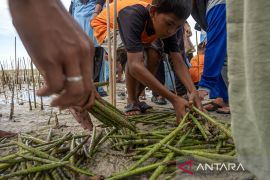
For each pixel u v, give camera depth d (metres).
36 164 1.27
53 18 0.45
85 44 0.48
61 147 1.46
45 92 0.47
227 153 1.32
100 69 3.51
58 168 1.21
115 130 1.49
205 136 1.43
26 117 2.46
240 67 0.81
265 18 0.72
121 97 3.56
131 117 1.92
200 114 1.57
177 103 1.73
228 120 2.15
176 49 2.14
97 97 1.30
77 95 0.49
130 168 1.21
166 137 1.33
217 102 2.46
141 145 1.47
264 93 0.73
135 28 1.89
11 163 1.22
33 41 0.45
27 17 0.44
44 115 2.51
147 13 1.96
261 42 0.72
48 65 0.45
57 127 1.98
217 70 2.46
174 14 1.78
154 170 1.22
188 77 2.07
